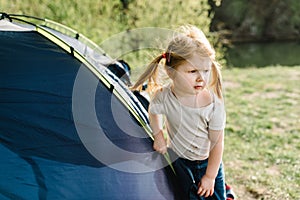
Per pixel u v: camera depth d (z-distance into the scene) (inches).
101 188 89.0
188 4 336.8
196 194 100.9
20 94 95.5
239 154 202.5
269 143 217.5
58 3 280.8
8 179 84.4
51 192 85.1
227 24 770.2
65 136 92.7
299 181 173.3
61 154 90.3
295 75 386.0
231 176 178.1
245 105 287.3
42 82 98.7
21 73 99.6
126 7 331.0
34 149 89.2
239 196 161.6
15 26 126.3
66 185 86.8
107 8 304.5
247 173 181.2
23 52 105.5
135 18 322.3
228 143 216.8
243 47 712.4
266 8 794.2
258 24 782.5
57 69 102.3
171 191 98.3
